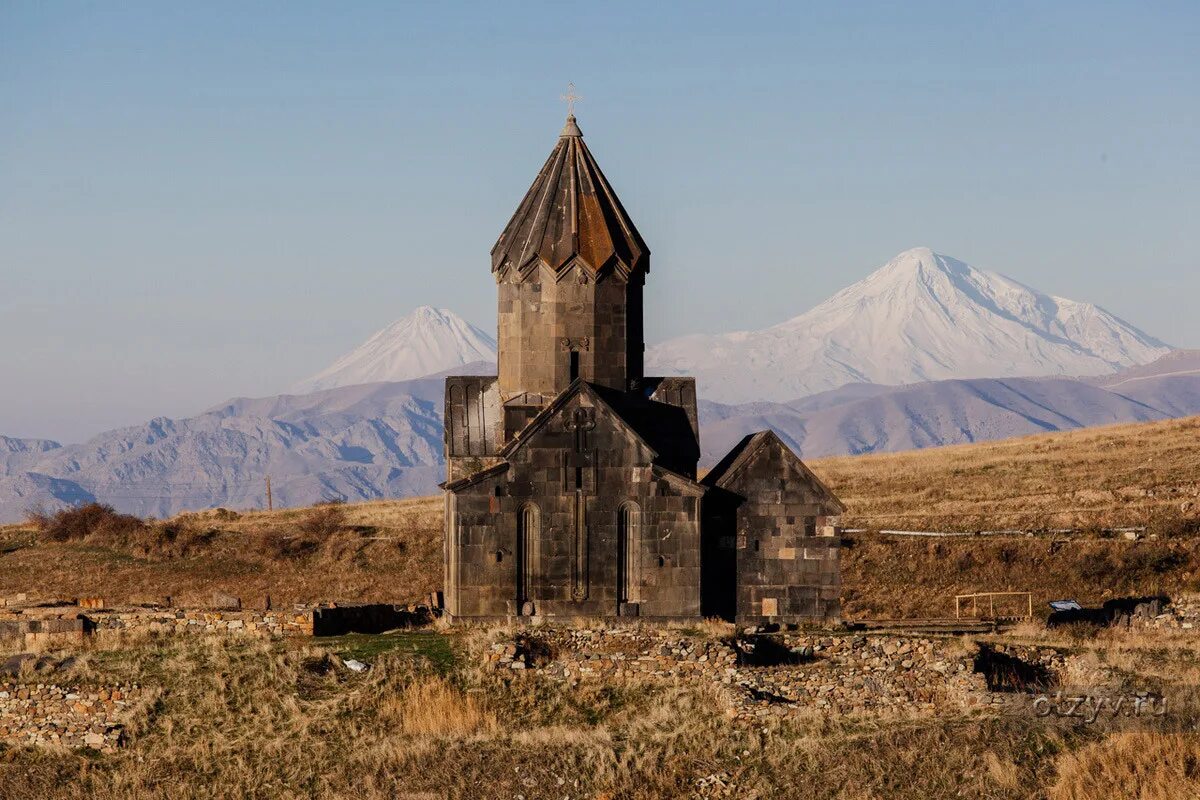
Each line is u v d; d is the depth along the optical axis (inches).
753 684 1947.6
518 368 2539.4
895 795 1669.5
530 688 2009.1
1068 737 1745.8
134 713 1969.7
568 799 1728.6
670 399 2600.9
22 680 2034.9
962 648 2049.7
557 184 2578.7
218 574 3848.4
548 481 2391.7
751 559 2480.3
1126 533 3425.2
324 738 1900.8
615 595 2397.9
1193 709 1787.6
